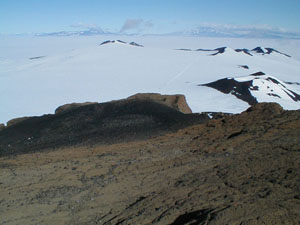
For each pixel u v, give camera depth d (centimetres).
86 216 864
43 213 902
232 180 888
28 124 2864
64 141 2234
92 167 1227
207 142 1352
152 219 758
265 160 995
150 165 1176
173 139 1507
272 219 611
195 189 879
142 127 2430
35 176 1182
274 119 1461
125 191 983
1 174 1232
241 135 1326
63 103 6681
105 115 2862
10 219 881
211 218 657
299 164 904
